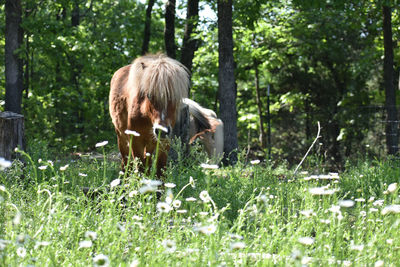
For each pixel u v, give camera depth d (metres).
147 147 6.64
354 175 8.40
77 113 23.53
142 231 3.36
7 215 3.88
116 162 9.06
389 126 14.08
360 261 3.33
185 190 5.95
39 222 3.52
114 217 3.75
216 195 5.78
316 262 3.14
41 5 19.58
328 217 4.11
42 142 9.29
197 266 2.97
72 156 10.16
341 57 22.34
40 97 20.88
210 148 11.55
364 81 23.16
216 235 3.41
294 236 3.60
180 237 3.64
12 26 14.92
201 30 17.86
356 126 17.02
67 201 5.12
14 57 14.94
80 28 20.47
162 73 6.33
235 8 13.95
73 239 3.59
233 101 13.32
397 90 21.11
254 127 25.22
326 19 20.95
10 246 3.11
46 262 3.10
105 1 25.38
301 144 17.84
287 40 22.59
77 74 23.64
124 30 23.97
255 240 3.51
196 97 25.05
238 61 21.88
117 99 7.15
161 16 24.34
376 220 4.06
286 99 23.53
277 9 21.28
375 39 21.31
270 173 7.39
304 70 24.45
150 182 3.99
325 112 18.47
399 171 8.22
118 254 3.04
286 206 5.80
